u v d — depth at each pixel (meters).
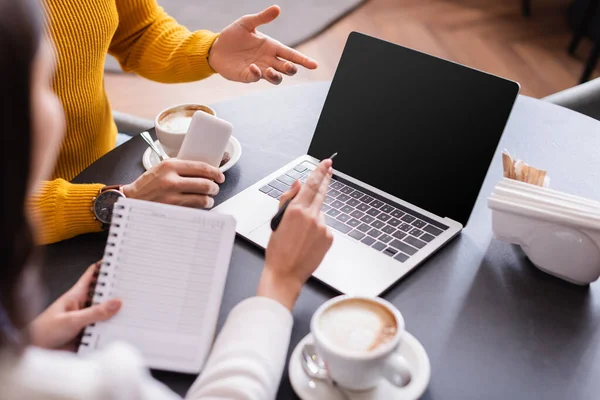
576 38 2.92
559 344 0.81
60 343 0.76
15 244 0.51
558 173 1.10
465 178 0.98
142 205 0.83
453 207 0.99
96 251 0.95
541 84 2.82
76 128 1.32
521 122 1.23
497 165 1.13
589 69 2.65
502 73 2.89
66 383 0.49
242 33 1.27
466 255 0.94
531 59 2.98
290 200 0.85
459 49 3.05
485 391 0.75
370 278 0.88
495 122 0.96
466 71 0.99
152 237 0.82
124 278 0.81
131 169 1.11
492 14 3.31
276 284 0.79
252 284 0.89
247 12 3.28
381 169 1.05
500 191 0.90
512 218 0.90
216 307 0.80
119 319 0.78
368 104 1.08
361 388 0.71
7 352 0.48
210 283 0.81
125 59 1.49
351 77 1.10
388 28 3.21
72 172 1.36
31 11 0.48
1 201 0.49
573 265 0.87
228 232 0.83
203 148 1.00
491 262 0.93
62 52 1.23
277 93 1.32
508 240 0.93
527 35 3.15
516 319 0.84
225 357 0.70
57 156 1.31
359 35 1.09
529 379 0.77
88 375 0.50
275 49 1.26
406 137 1.04
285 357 0.74
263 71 1.27
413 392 0.71
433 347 0.80
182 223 0.83
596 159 1.14
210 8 3.31
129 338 0.77
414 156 1.03
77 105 1.30
